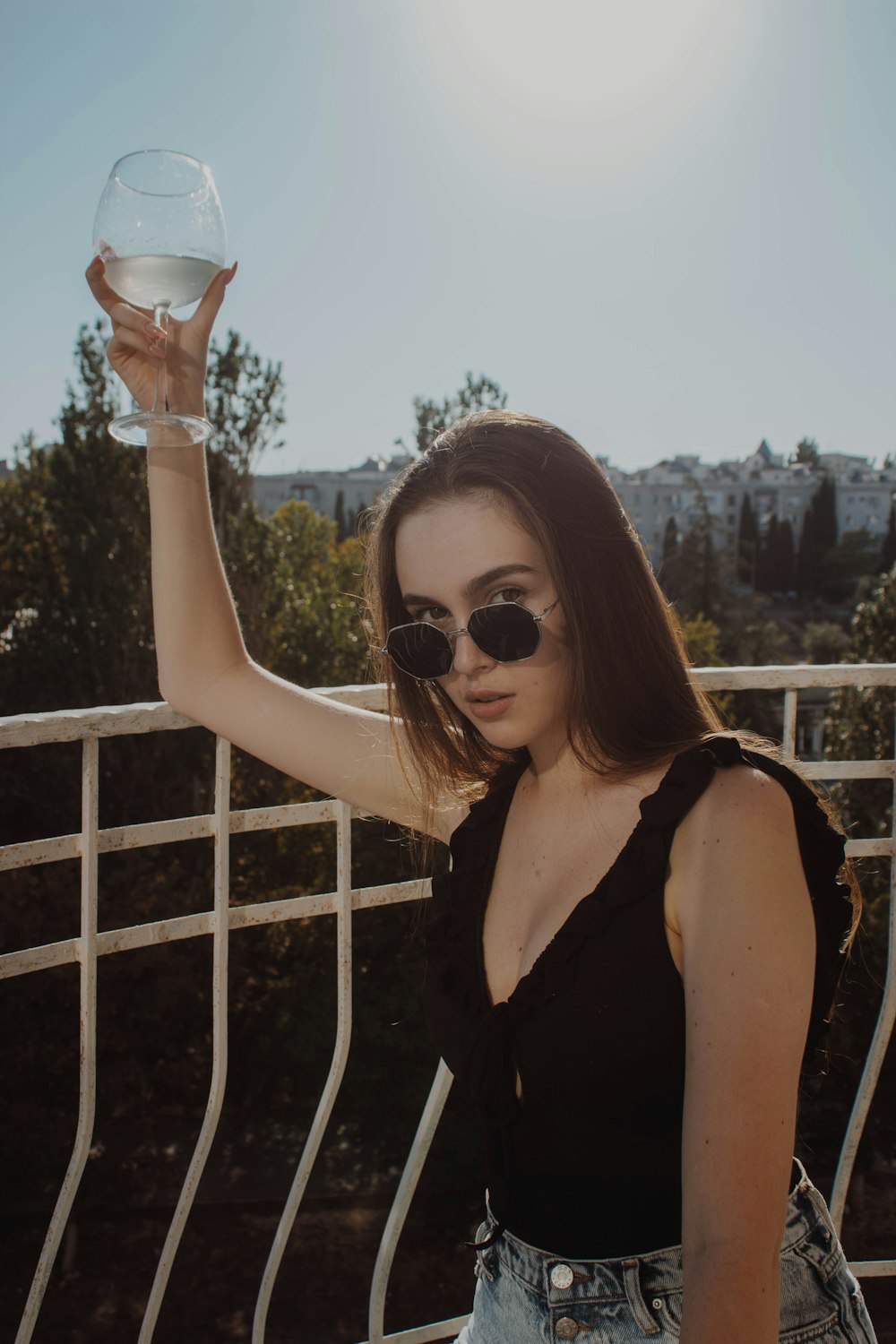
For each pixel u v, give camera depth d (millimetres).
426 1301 14641
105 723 1493
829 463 134875
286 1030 18031
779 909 903
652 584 1147
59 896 16688
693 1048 886
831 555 104125
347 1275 15117
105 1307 14305
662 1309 988
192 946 17969
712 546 66125
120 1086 17047
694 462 132250
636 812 1084
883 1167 15695
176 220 1476
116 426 1476
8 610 20266
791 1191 1056
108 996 16797
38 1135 16391
